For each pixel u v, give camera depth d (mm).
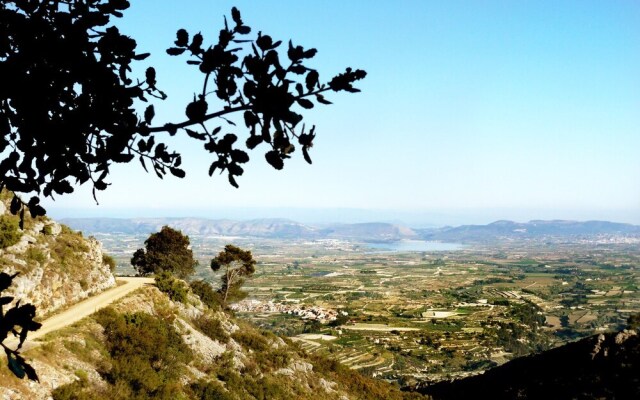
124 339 23484
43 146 3125
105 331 23859
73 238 32875
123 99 3170
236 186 3193
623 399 44938
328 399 33469
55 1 3219
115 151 3191
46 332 21375
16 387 15469
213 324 34250
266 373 31891
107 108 3107
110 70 3133
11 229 26016
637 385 46062
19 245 26406
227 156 3145
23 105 2973
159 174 3404
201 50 3010
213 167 3170
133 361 21750
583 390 48406
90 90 3121
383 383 45562
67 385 17047
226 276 56062
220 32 3033
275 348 37531
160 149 3367
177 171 3408
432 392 63156
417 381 87438
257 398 26969
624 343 53812
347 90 2969
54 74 3029
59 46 2961
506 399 52906
